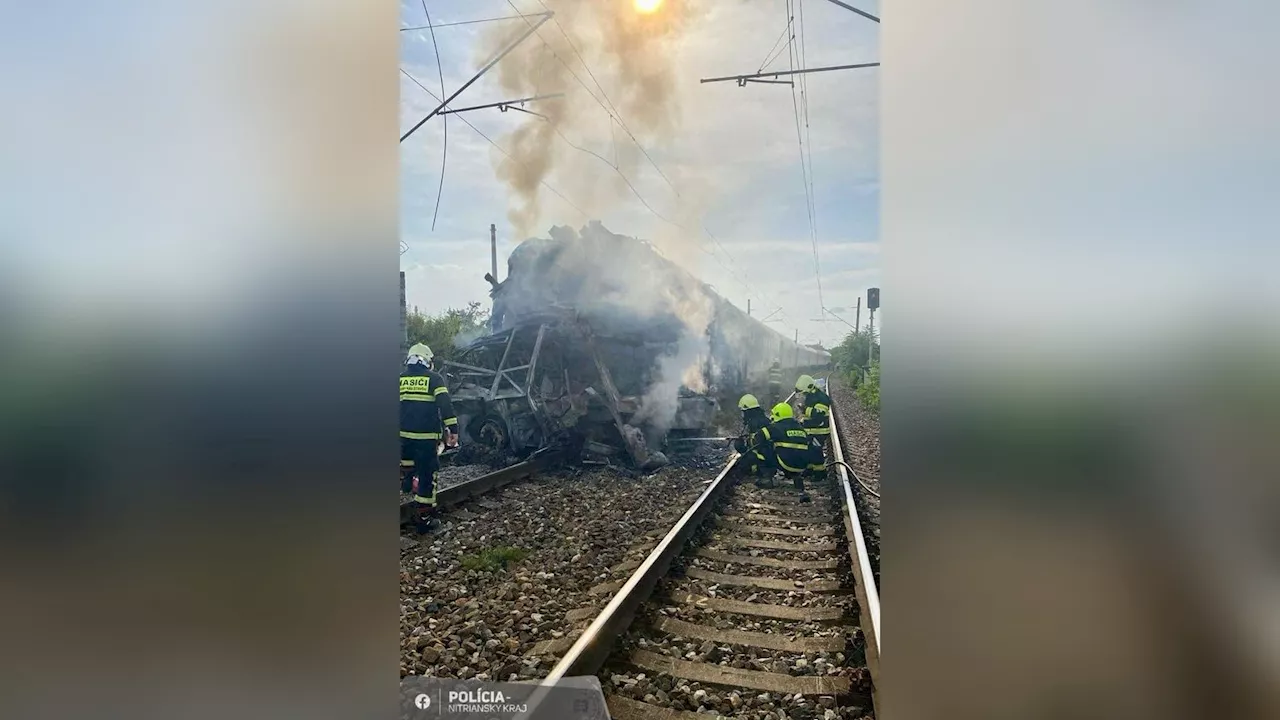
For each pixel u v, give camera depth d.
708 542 4.21
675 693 2.66
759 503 5.11
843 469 5.16
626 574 3.74
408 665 2.99
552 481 5.88
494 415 6.63
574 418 6.41
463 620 3.36
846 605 3.28
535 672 2.88
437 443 4.62
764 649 2.95
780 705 2.61
